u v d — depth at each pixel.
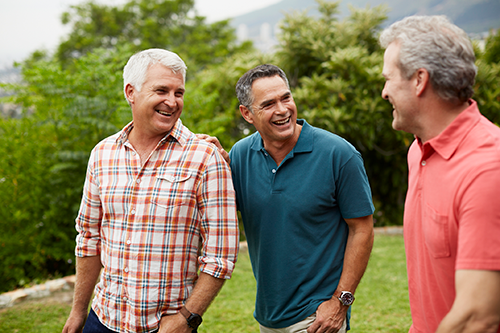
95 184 1.87
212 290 1.70
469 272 1.06
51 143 4.97
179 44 21.27
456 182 1.15
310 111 6.43
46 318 3.64
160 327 1.67
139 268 1.68
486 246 1.05
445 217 1.19
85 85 4.83
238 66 7.09
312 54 7.13
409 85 1.24
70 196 4.67
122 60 5.15
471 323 1.05
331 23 7.91
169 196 1.69
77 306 1.95
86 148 4.71
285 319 1.86
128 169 1.77
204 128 5.31
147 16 21.94
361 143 6.95
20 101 5.35
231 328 3.41
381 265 4.98
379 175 7.39
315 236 1.83
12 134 4.95
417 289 1.40
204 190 1.73
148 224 1.69
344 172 1.79
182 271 1.72
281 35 7.46
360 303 3.87
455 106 1.22
